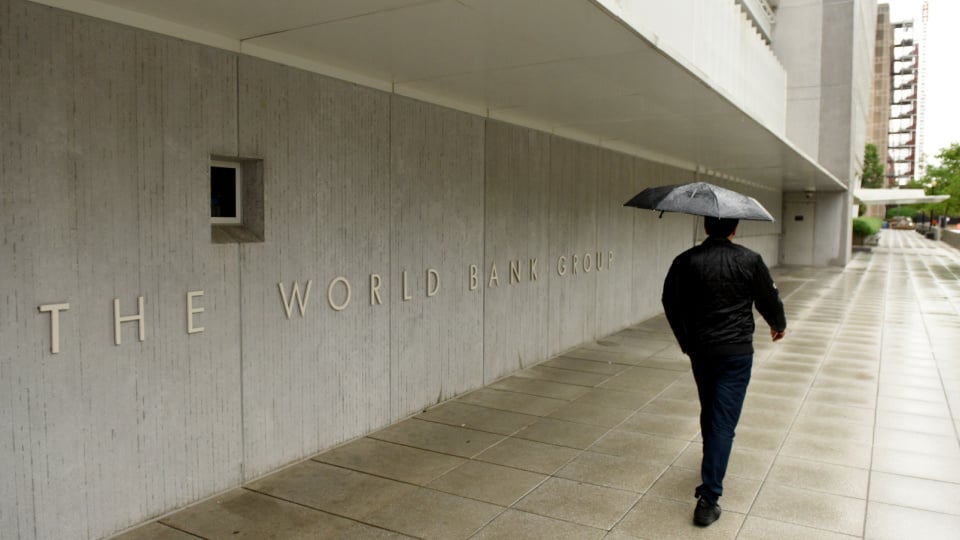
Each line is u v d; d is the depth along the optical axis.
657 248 12.94
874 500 4.57
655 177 12.63
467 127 7.02
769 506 4.48
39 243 3.51
